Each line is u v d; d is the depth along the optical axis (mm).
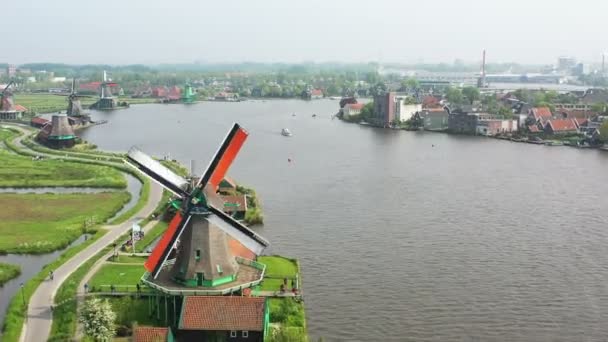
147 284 80250
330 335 79188
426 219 129000
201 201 80000
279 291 88562
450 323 82812
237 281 81562
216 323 72000
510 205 140500
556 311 86500
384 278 97312
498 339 78812
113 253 102938
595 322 83375
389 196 148375
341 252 108812
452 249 110750
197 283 79125
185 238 80375
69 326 75562
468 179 168375
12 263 103000
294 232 119750
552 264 103625
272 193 150750
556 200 145125
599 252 109438
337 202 142375
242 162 193875
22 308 81875
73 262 99062
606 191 154250
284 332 73125
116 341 72875
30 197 146125
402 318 84000
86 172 174875
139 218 125750
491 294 91625
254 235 81062
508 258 106312
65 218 127812
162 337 68625
